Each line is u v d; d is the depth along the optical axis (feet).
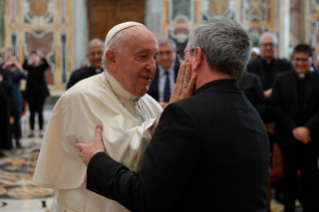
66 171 5.58
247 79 12.86
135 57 5.36
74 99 5.52
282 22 34.96
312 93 11.29
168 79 13.34
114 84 5.62
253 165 4.42
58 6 37.11
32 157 19.21
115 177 4.45
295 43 35.19
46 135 5.71
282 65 15.74
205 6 36.88
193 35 4.75
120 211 5.24
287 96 11.56
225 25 4.57
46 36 37.22
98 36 38.83
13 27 36.88
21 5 36.91
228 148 4.28
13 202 12.42
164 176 4.06
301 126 11.41
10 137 20.45
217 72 4.62
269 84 15.61
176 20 36.91
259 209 4.49
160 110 6.76
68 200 5.58
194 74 4.70
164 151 4.14
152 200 4.07
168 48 13.10
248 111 4.69
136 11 38.63
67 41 37.35
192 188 4.30
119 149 5.02
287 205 11.35
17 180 15.12
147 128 5.16
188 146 4.13
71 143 5.54
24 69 25.07
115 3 38.58
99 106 5.42
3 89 19.89
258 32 36.83
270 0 36.63
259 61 15.81
